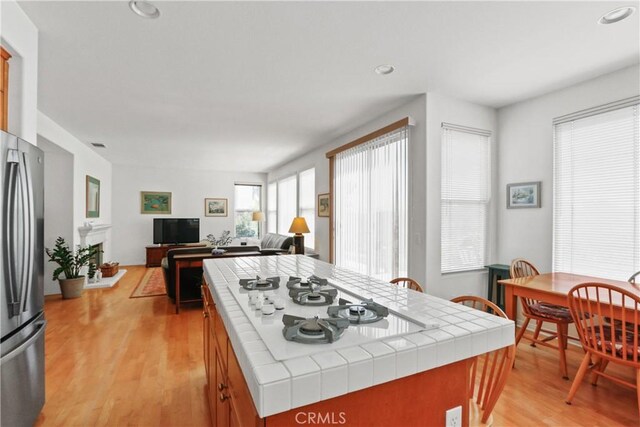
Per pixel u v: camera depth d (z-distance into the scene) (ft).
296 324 3.28
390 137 11.99
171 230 25.70
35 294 6.01
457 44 7.52
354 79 9.47
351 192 14.61
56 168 15.74
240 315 3.89
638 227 8.46
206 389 7.49
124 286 18.17
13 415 5.31
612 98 8.95
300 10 6.26
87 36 7.13
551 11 6.26
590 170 9.50
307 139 16.76
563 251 10.18
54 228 15.75
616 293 7.32
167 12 6.31
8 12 5.77
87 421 6.36
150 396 7.24
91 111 12.19
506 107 11.88
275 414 2.47
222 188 28.60
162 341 10.41
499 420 6.32
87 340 10.46
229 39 7.31
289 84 9.82
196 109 12.03
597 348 6.61
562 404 6.86
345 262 15.07
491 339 3.57
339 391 2.64
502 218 12.00
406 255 11.27
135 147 18.65
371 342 3.11
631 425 6.18
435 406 3.26
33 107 6.61
